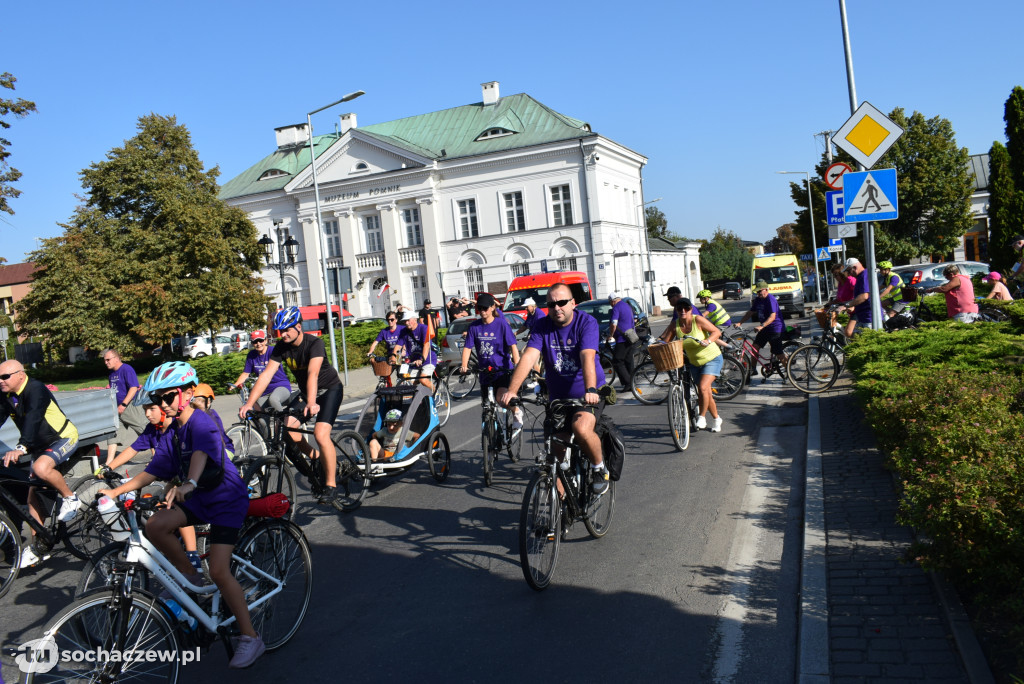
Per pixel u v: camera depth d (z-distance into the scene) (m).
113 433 9.52
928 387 6.32
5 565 5.96
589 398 5.41
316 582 5.58
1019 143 31.86
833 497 6.31
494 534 6.43
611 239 49.06
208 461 4.07
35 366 42.75
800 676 3.60
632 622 4.52
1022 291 17.42
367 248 51.94
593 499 5.71
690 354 9.70
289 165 56.41
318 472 7.15
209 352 43.00
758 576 5.08
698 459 8.51
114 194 40.53
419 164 49.16
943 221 42.53
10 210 25.06
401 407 8.04
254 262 42.31
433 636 4.53
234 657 4.07
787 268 38.16
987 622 3.85
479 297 8.35
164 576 3.95
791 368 12.48
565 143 47.09
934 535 4.13
